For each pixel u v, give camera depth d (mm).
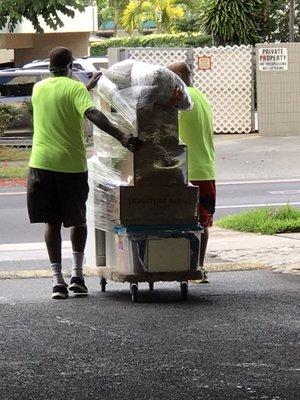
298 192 22000
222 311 9977
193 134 11383
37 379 7656
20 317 9773
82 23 49344
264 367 7922
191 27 56438
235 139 31438
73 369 7918
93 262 11250
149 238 10367
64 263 13656
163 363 8062
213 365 7984
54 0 28625
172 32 66750
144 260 10391
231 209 19641
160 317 9719
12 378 7684
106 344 8664
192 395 7230
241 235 16156
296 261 13242
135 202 10328
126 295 11031
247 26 40719
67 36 51781
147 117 10219
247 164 26484
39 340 8828
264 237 15867
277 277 12133
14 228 17734
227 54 32094
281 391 7320
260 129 31984
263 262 13258
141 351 8430
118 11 76625
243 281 11867
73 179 10672
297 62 31859
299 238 15586
